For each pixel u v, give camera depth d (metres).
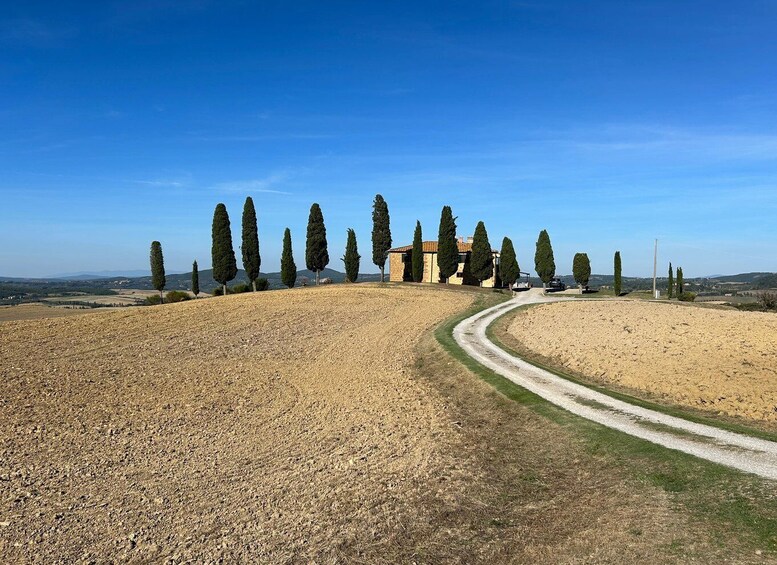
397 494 13.46
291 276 78.44
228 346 36.09
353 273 81.00
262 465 15.95
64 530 11.94
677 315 45.34
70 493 13.95
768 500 10.33
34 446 17.52
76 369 28.20
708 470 12.10
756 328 36.41
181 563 10.50
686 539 9.53
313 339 38.91
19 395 23.11
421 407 22.44
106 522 12.30
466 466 15.26
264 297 61.81
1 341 34.91
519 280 106.06
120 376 27.31
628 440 14.77
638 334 34.88
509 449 16.34
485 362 27.91
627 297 75.19
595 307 52.28
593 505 11.62
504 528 11.34
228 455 16.91
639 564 9.12
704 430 15.29
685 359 26.42
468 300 58.75
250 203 74.25
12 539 11.55
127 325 43.00
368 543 11.06
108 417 20.86
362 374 28.95
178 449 17.48
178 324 44.06
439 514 12.23
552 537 10.61
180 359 31.88
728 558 8.83
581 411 18.19
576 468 13.97
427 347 34.06
